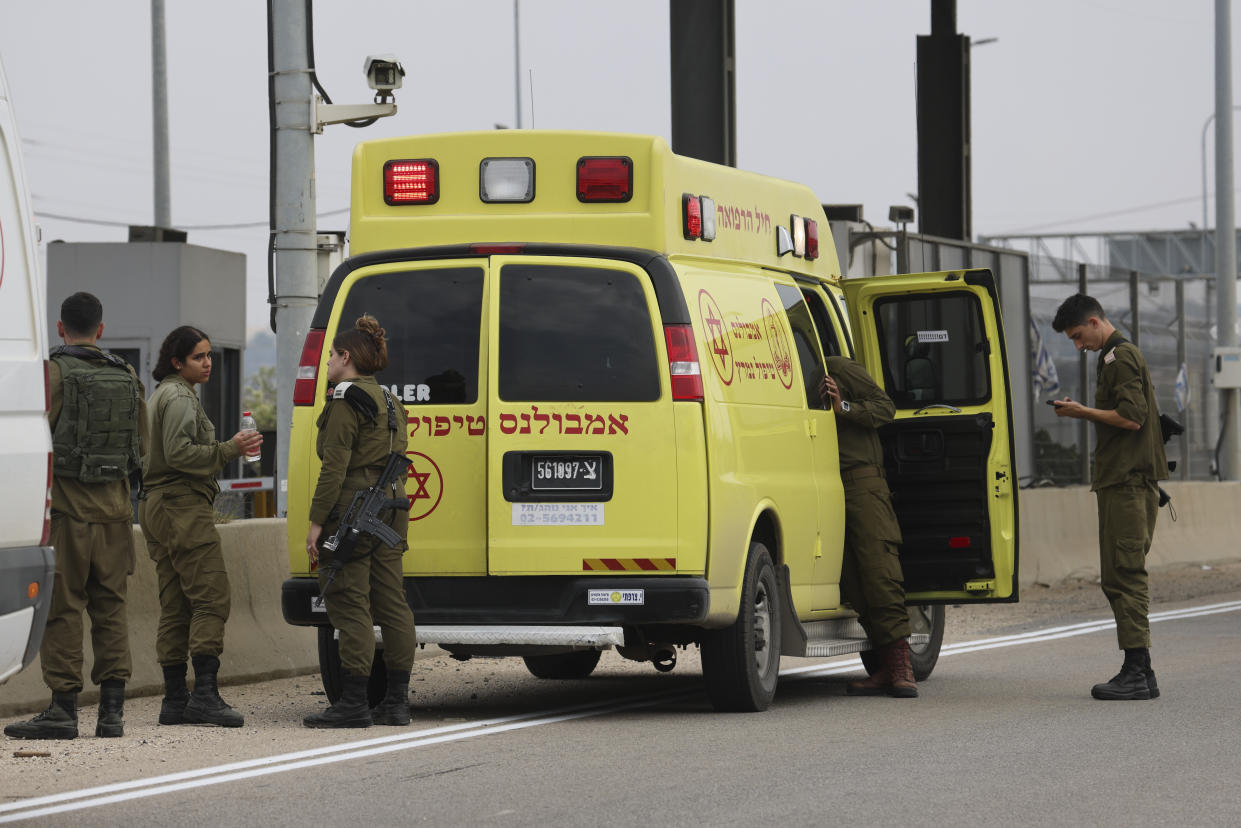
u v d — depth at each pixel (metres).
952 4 56.56
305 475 20.84
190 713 20.62
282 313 29.30
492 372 20.55
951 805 15.20
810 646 23.06
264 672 25.94
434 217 21.41
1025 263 58.50
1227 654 28.67
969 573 24.98
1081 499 47.09
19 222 15.41
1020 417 57.34
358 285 21.12
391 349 20.88
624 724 20.59
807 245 25.31
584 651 26.59
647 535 20.22
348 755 18.08
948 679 26.06
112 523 19.25
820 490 23.56
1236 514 55.91
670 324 20.48
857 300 26.47
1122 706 22.19
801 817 14.66
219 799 15.55
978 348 25.34
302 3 29.30
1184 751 18.27
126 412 19.19
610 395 20.39
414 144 21.58
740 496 20.95
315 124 29.31
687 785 16.17
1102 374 23.36
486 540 20.41
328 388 20.84
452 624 20.55
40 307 15.55
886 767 17.20
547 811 14.92
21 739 19.20
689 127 41.75
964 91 56.56
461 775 16.78
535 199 21.27
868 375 24.42
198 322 65.12
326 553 19.78
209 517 20.86
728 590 20.78
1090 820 14.59
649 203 21.02
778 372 22.84
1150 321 75.50
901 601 24.14
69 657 19.19
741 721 20.84
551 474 20.41
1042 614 37.66
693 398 20.36
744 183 23.36
